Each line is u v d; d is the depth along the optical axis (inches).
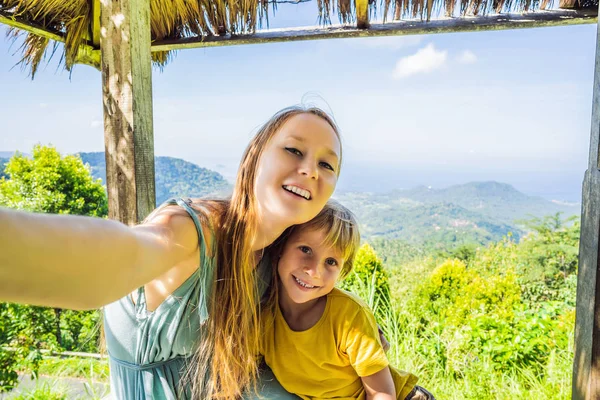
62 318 418.0
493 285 250.7
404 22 94.6
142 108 69.7
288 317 47.7
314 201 36.8
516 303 246.1
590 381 47.2
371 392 46.3
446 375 137.2
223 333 37.7
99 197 559.5
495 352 151.9
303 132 36.2
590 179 49.1
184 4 98.4
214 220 36.3
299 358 46.5
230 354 38.4
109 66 68.1
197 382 39.4
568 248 522.6
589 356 47.7
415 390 51.6
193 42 103.1
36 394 152.8
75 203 532.4
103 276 20.2
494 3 91.4
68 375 163.6
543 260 512.4
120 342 38.4
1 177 523.2
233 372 39.4
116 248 20.8
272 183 36.1
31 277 17.4
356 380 47.9
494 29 91.9
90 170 564.1
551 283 470.0
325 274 45.3
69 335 420.5
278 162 36.0
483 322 173.9
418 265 517.7
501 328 167.8
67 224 19.0
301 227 45.9
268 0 97.2
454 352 149.0
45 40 103.3
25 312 373.7
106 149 69.3
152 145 72.4
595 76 49.4
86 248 19.1
